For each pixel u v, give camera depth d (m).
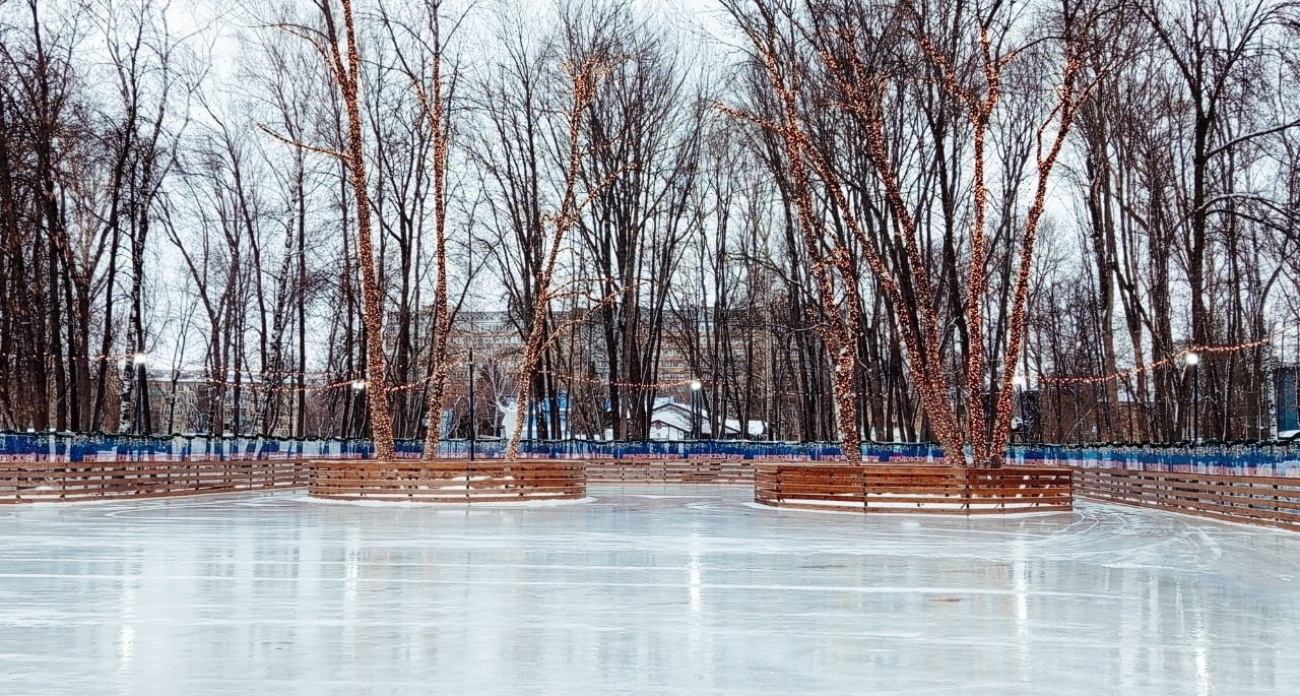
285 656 9.44
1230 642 10.19
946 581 14.26
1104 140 37.47
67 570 15.05
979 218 27.53
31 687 8.34
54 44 34.12
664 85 45.44
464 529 21.58
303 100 42.94
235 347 50.84
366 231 30.92
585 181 45.09
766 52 28.95
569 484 30.94
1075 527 23.00
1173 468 28.41
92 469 30.28
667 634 10.48
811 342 52.25
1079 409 67.00
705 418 77.62
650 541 19.27
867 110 28.62
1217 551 18.19
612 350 47.78
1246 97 32.88
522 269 47.03
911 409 50.44
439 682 8.51
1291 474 22.62
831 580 14.28
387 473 29.61
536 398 50.00
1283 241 33.91
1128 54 32.03
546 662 9.21
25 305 35.44
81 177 37.28
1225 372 41.59
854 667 9.05
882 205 39.12
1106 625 11.04
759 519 24.55
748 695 8.13
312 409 81.69
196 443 34.66
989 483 26.53
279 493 36.12
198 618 11.29
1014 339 27.56
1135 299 37.66
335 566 15.53
